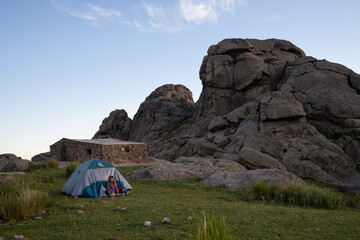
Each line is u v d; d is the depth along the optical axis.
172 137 71.44
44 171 28.78
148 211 11.02
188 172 25.89
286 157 37.00
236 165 30.59
